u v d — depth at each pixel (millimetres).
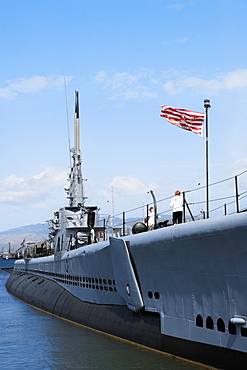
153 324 15461
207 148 17828
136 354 15016
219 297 12266
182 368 13000
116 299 18469
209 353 12633
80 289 22688
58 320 23703
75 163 30109
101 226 27328
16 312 27734
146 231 16891
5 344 17859
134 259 16031
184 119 18594
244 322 11391
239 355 11578
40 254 46500
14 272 51312
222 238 11805
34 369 14195
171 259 13992
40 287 31250
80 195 29859
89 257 20688
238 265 11516
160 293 14836
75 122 30500
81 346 16781
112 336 18016
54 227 31312
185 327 13625
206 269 12594
